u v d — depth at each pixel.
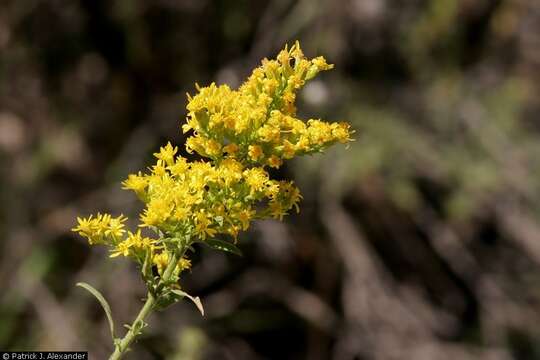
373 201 10.26
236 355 10.16
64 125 9.92
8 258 9.43
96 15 9.91
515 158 10.23
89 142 10.12
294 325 10.64
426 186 10.43
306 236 10.18
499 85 11.06
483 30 11.10
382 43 10.34
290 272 10.50
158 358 9.39
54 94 10.02
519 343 10.50
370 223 10.65
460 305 10.92
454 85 10.70
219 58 10.34
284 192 2.99
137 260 2.91
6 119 9.86
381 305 9.95
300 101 9.44
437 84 10.65
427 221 10.31
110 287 9.28
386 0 10.12
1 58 9.83
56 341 8.81
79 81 10.12
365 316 9.89
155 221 2.80
